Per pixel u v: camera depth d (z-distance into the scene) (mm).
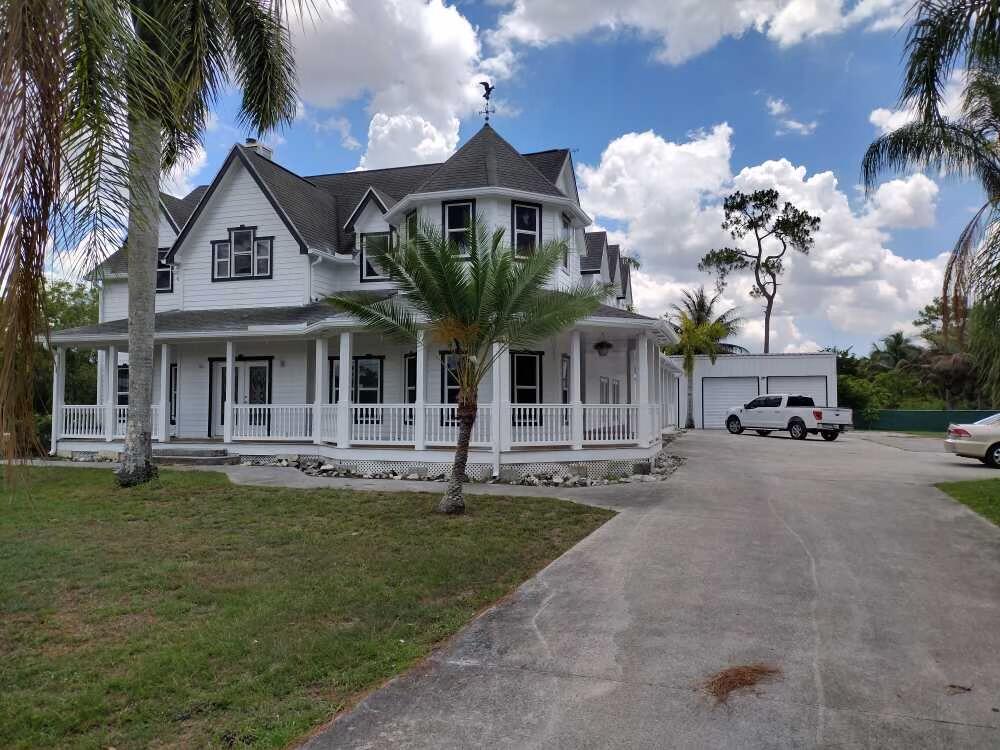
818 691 4547
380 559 8078
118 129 3441
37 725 4105
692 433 35125
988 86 12734
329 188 24641
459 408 11078
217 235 21047
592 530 9711
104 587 6941
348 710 4305
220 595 6637
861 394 42594
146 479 13711
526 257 11211
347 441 16078
